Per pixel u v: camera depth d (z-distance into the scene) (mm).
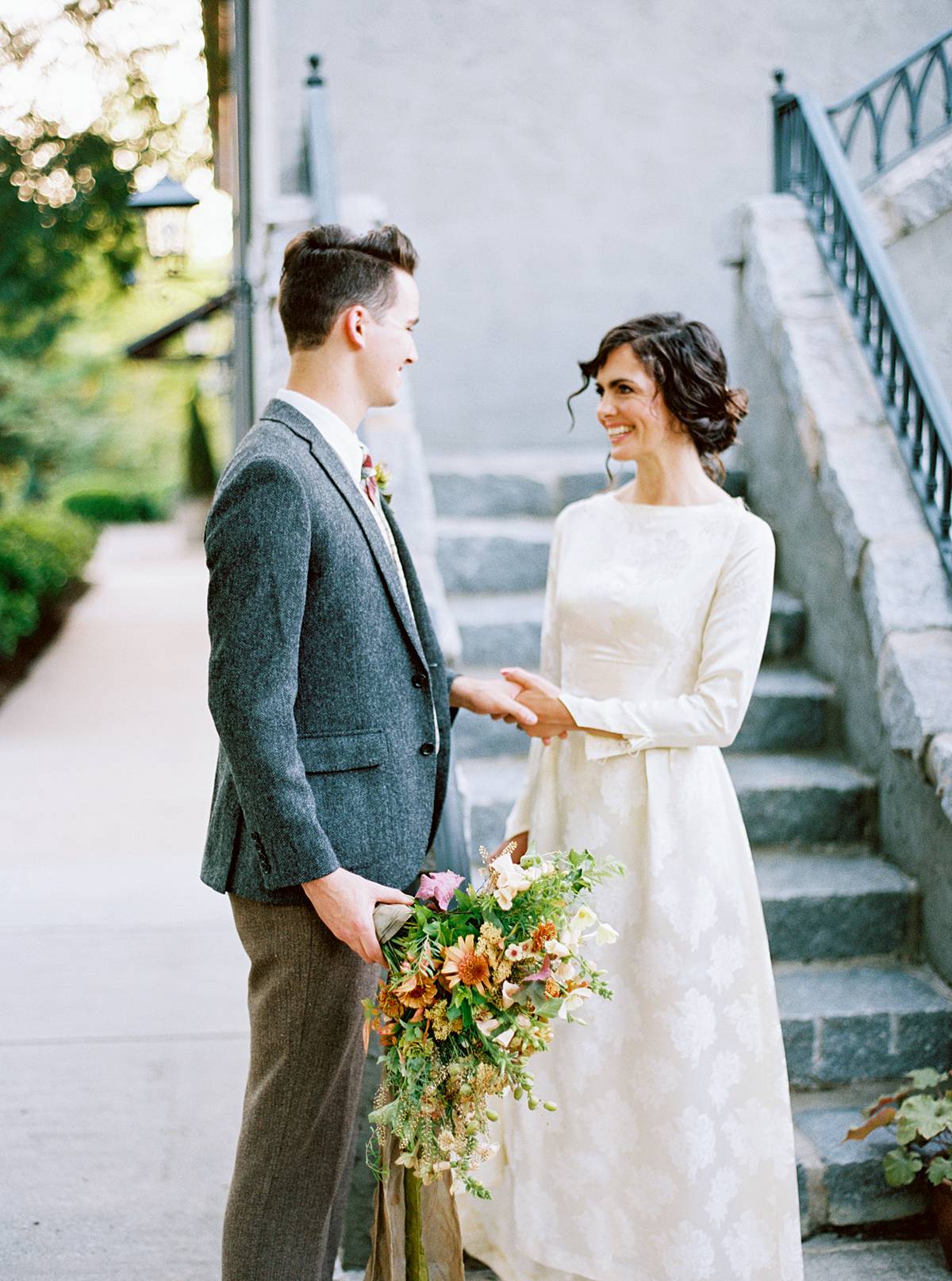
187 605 14062
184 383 29375
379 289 1946
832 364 3701
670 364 2209
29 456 19156
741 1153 2242
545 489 4516
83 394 24062
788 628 3883
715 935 2223
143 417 29641
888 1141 2650
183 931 4320
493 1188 2416
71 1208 2678
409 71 5664
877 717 3355
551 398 5883
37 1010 3635
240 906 1947
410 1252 1856
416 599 2127
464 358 5832
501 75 5707
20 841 5621
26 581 10758
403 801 1941
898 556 3229
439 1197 1930
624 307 5883
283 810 1740
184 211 7820
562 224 5816
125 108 10477
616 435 2295
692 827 2223
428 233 5762
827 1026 2834
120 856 5348
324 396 1970
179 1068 3287
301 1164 1955
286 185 5629
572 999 1714
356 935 1767
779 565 4070
